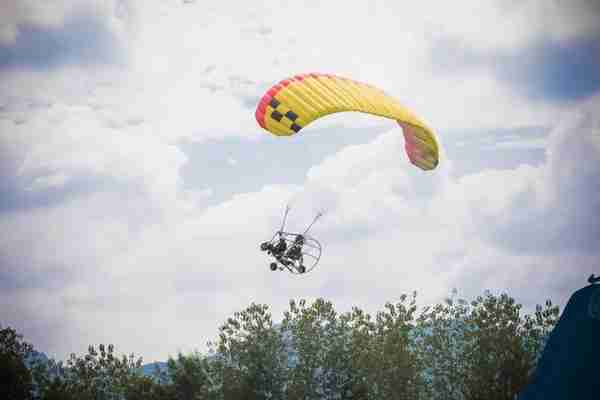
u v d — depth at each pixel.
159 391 91.06
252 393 93.62
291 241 57.56
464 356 97.25
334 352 95.94
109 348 96.50
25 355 96.75
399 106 65.62
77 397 92.81
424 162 72.12
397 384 97.12
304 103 62.97
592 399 37.19
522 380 91.12
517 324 95.81
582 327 38.50
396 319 100.19
